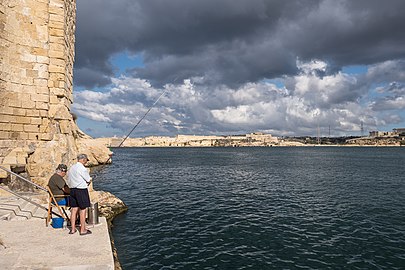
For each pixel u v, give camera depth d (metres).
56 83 16.03
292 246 13.93
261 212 20.81
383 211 20.69
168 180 40.12
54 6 16.05
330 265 11.84
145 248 13.73
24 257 6.35
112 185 35.41
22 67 14.97
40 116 15.41
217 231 16.28
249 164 71.06
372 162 74.94
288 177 42.81
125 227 17.05
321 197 26.50
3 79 14.12
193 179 41.25
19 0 14.91
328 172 49.88
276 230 16.44
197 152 166.12
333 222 17.98
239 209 21.81
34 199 11.72
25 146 14.70
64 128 16.23
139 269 11.51
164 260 12.35
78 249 6.83
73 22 19.69
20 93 14.86
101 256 6.46
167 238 15.12
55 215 9.78
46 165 14.70
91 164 63.94
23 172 14.20
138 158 102.56
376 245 13.95
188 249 13.59
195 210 21.50
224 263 12.05
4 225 8.57
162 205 23.33
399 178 40.50
